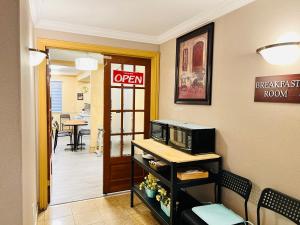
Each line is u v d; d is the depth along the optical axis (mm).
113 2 2217
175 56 3033
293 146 1588
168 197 2361
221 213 1888
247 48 1949
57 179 3855
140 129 3533
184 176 2053
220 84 2254
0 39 1207
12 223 1282
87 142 6965
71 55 4770
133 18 2629
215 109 2322
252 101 1904
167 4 2232
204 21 2457
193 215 1908
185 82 2787
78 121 6387
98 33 3035
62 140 7348
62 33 2875
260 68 1830
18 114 1259
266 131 1782
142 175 3547
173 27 2924
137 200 3102
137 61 3426
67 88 8961
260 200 1739
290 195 1608
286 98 1621
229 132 2145
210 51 2357
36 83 2729
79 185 3605
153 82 3475
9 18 1218
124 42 3215
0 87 1218
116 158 3355
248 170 1948
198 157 2129
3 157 1240
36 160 2729
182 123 2650
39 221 2541
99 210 2811
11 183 1265
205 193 2490
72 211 2777
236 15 2061
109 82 3264
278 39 1688
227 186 2100
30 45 2160
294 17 1577
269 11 1756
